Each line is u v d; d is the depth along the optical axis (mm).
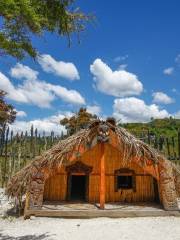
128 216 8117
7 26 3811
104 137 8641
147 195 10023
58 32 4680
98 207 8789
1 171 12430
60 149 8547
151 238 5852
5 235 6219
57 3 4484
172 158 12664
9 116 18047
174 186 8516
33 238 5918
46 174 8375
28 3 3646
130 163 10172
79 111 19688
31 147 12805
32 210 8055
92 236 6043
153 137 13398
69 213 8031
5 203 10188
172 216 8156
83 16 4730
